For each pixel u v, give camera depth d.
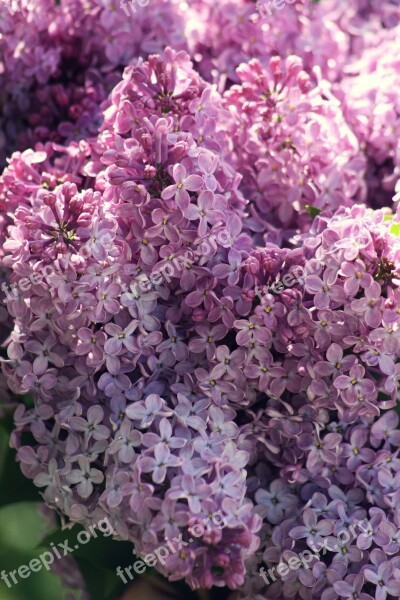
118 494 0.69
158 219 0.69
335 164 0.75
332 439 0.71
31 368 0.72
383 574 0.71
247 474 0.73
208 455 0.69
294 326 0.70
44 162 0.75
